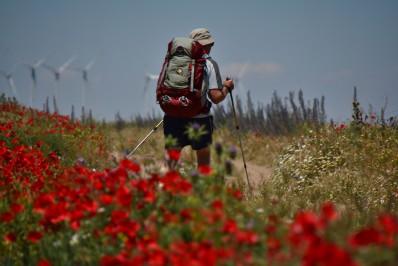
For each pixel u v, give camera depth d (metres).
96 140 43.78
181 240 13.34
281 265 11.26
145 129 63.06
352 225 22.00
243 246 12.57
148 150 44.84
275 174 35.62
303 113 50.81
